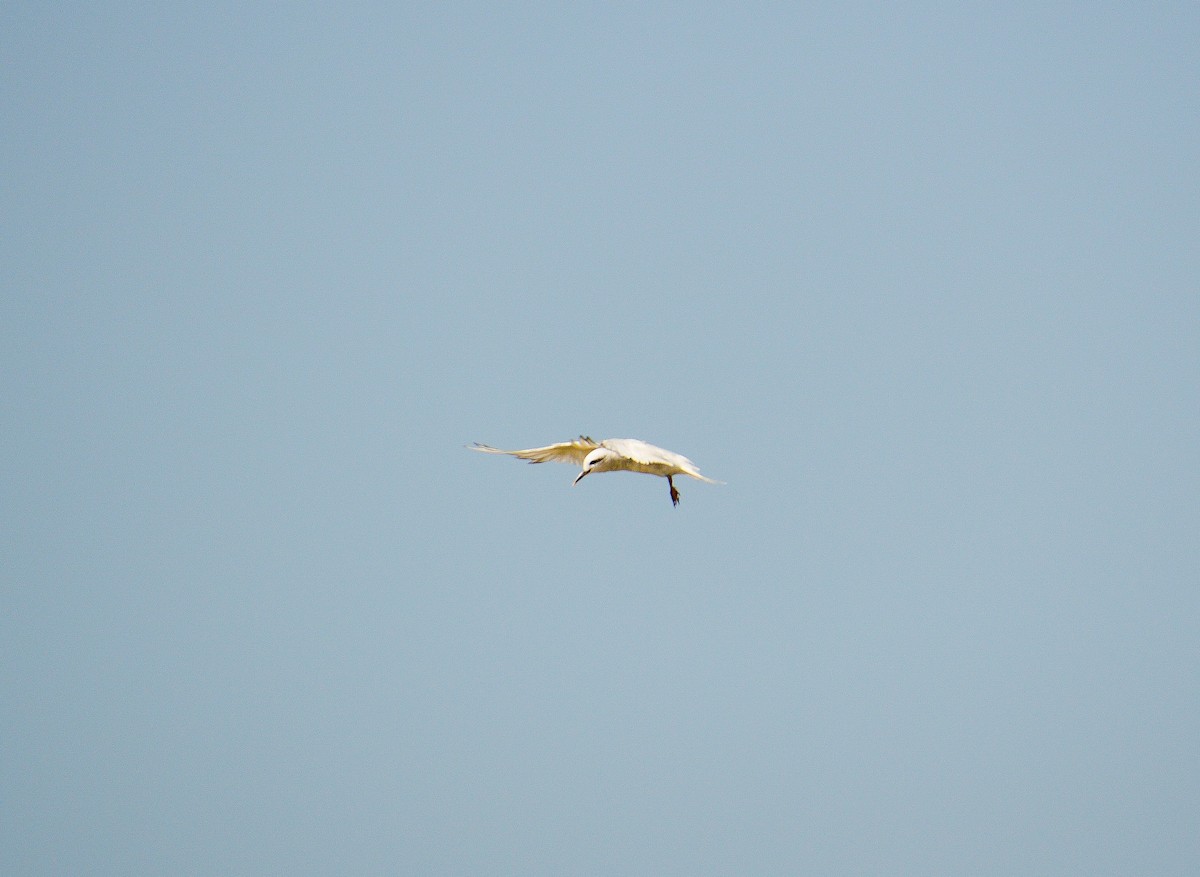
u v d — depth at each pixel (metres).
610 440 36.94
